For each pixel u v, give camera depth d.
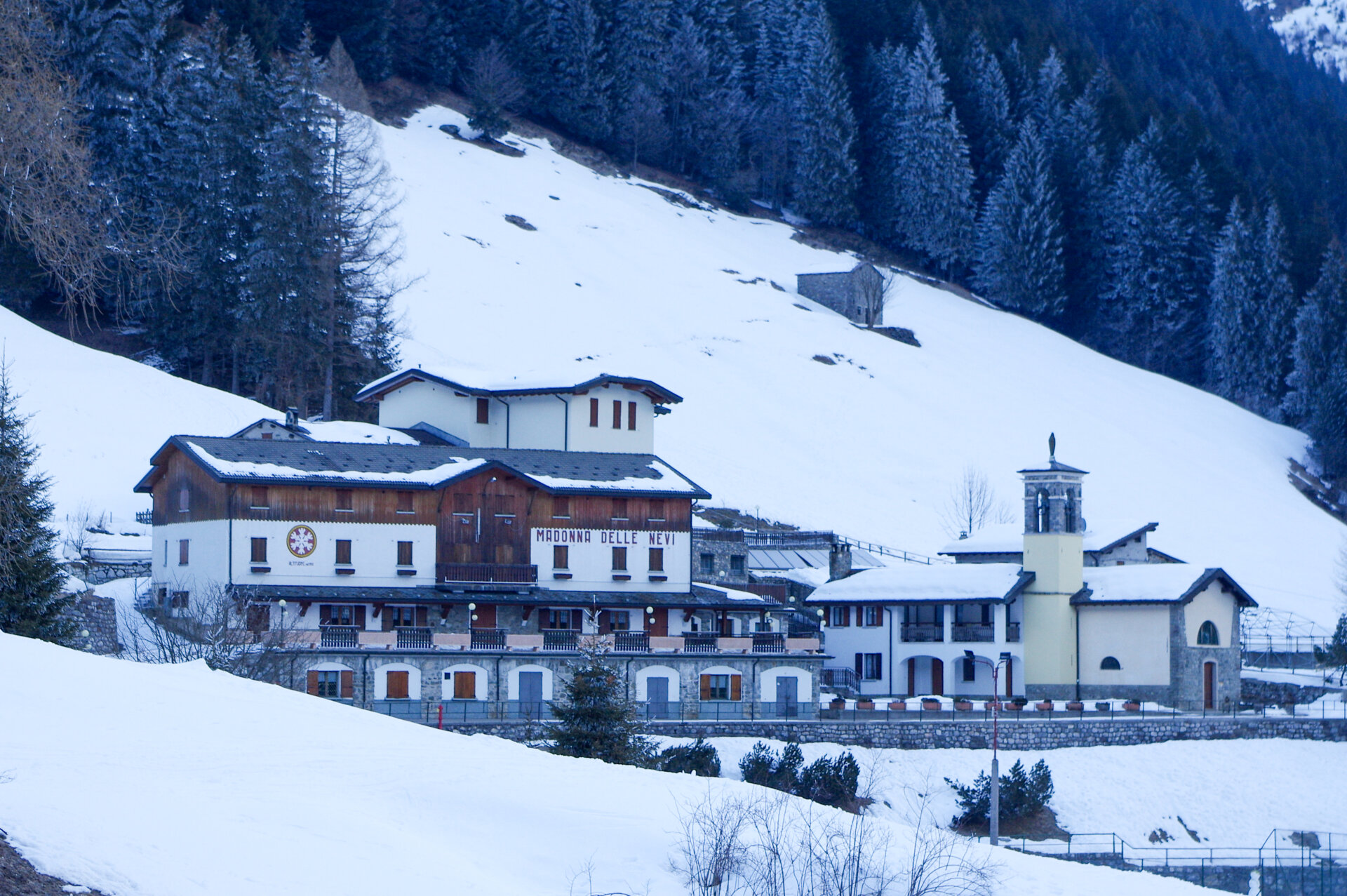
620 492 171.25
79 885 45.91
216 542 153.62
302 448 164.25
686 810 67.12
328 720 78.25
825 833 66.44
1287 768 155.62
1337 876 126.75
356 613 154.75
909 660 191.12
